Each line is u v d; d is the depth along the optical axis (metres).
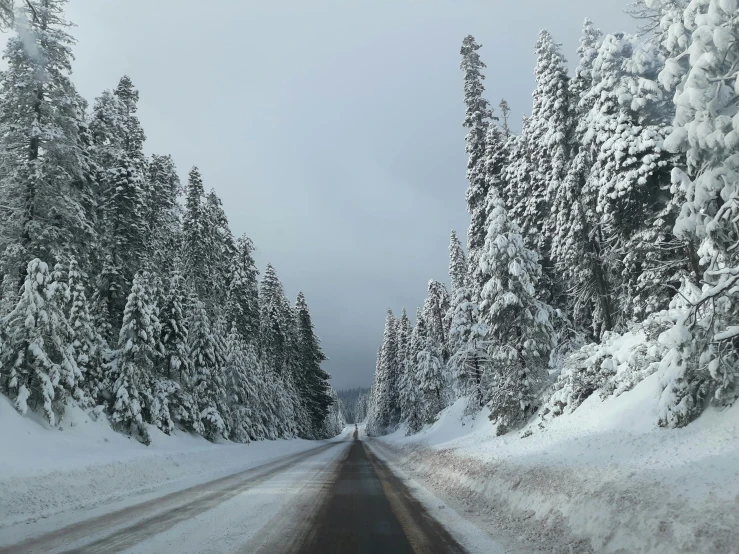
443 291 62.78
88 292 26.44
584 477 8.34
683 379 10.17
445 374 51.12
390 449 37.66
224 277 44.72
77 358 21.70
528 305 21.64
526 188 30.11
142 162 34.03
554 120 25.92
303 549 6.78
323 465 22.83
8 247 19.05
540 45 27.05
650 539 5.46
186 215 39.03
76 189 21.77
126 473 15.35
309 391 69.44
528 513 8.42
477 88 34.22
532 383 21.06
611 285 25.61
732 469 6.30
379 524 8.52
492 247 22.08
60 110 20.38
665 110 19.77
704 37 9.80
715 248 9.88
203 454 23.67
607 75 20.95
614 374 15.80
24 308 17.59
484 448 17.89
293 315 67.25
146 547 6.84
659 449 8.88
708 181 9.63
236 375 39.03
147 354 25.30
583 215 23.94
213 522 8.65
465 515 9.32
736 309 9.37
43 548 6.88
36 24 19.66
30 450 14.06
